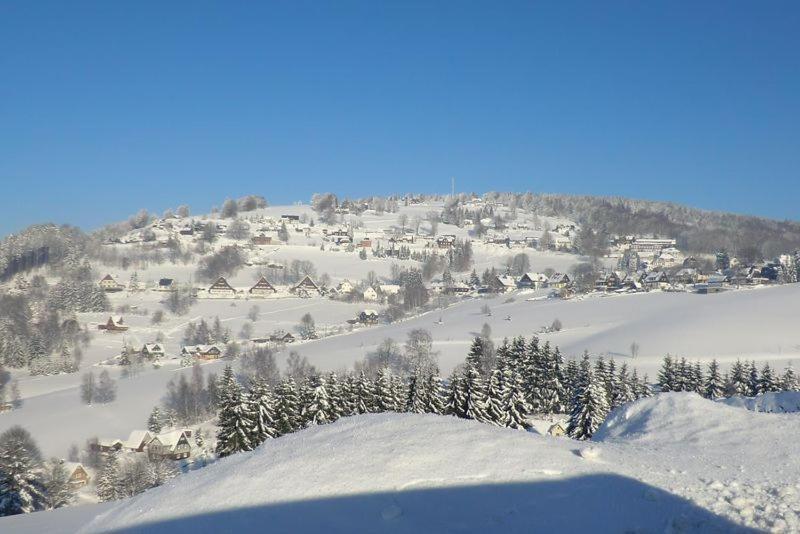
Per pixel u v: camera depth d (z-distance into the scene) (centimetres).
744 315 10438
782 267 15562
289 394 4200
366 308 15150
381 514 1005
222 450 3897
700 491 1053
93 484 5459
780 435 1495
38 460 5356
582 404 4291
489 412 4462
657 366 8269
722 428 1603
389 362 8594
